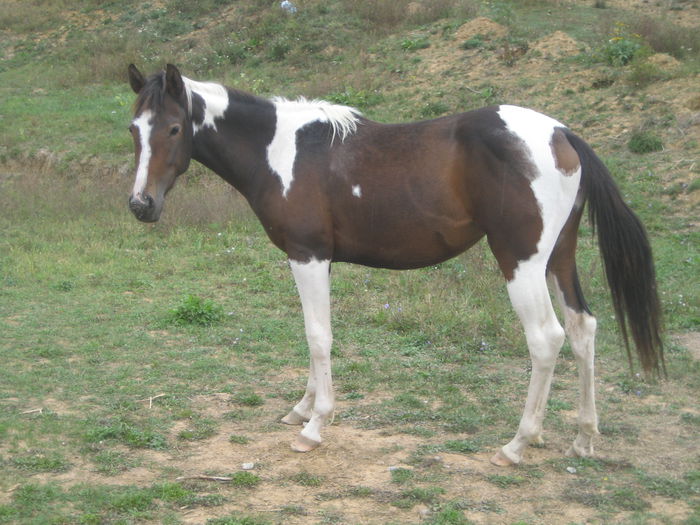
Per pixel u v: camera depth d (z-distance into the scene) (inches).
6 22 858.8
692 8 635.5
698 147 405.7
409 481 155.9
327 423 176.1
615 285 161.3
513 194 151.2
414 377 218.2
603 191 157.2
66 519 140.4
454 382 214.8
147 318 272.5
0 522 139.1
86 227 407.5
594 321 163.5
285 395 206.5
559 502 147.5
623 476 158.1
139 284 315.6
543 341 154.8
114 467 162.7
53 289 306.5
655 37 542.6
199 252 366.0
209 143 173.2
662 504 146.3
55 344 245.9
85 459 167.2
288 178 166.2
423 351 240.2
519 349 237.5
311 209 164.7
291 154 167.0
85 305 287.4
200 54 693.3
